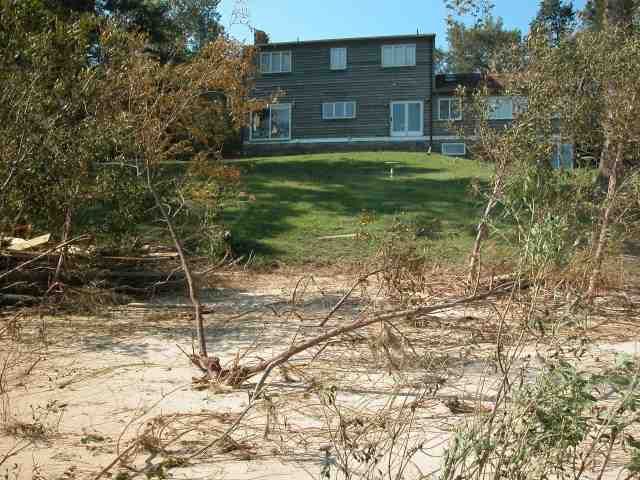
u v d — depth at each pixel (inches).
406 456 174.6
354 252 617.0
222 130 536.7
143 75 409.4
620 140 457.4
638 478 156.2
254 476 170.7
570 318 186.9
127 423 213.0
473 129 506.9
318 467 176.1
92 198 415.8
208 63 476.7
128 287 446.9
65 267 416.5
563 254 176.9
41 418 217.5
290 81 1525.6
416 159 1117.1
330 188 847.7
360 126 1502.2
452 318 358.9
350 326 237.1
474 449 128.8
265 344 326.0
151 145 389.1
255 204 756.6
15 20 347.3
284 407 224.5
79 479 169.8
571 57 467.2
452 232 621.0
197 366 269.0
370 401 230.7
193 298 279.7
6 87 347.6
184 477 170.9
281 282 533.6
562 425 129.6
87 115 387.9
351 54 1503.4
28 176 366.6
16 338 331.3
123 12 925.2
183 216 451.5
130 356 304.5
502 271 399.2
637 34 497.0
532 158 381.7
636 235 486.3
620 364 133.3
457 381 252.2
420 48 1476.4
